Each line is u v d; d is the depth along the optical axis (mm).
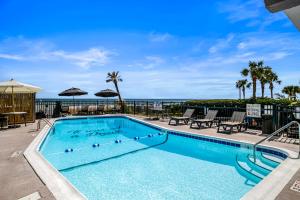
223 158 7230
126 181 5348
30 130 9461
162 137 10391
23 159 5199
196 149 8570
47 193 3426
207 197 4504
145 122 12773
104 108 18375
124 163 6723
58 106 15805
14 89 10727
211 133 8883
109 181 5355
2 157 5355
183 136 9273
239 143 7230
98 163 6719
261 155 6590
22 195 3365
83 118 15164
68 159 7074
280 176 3977
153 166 6445
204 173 5852
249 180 5371
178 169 6184
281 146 6414
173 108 15031
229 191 4809
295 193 3307
